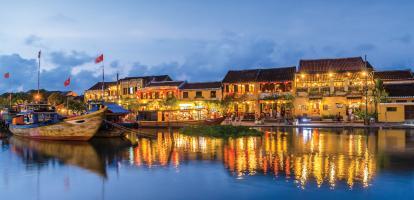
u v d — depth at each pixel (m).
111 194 17.02
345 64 68.81
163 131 53.16
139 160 25.16
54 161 26.14
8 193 17.55
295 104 68.12
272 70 75.44
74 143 38.00
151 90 83.00
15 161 26.34
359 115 57.62
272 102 70.44
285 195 15.93
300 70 69.56
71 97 103.06
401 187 16.78
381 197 15.41
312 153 26.45
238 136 40.03
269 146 30.72
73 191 17.70
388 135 39.59
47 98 98.50
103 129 43.94
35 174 21.59
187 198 16.03
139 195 16.70
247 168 21.36
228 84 75.12
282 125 55.12
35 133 42.66
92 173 21.53
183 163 23.47
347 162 22.69
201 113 61.84
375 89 59.53
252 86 73.06
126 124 54.00
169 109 67.19
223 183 18.08
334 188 16.77
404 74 67.19
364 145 30.55
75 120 39.00
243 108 72.88
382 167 21.06
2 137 47.56
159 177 19.75
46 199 16.56
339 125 52.50
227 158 24.91
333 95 65.75
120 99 84.81
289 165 21.98
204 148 30.28
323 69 68.69
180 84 81.56
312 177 18.83
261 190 16.77
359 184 17.34
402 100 59.22
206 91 77.12
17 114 52.22
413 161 22.86
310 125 53.72
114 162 24.97
